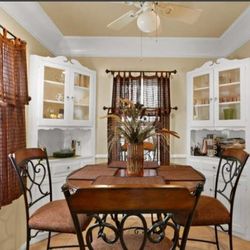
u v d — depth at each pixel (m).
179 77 3.45
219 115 2.94
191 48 3.41
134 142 1.91
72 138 3.42
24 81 2.31
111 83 3.46
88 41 3.35
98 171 2.07
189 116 3.29
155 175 1.93
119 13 2.56
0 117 1.92
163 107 3.35
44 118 2.74
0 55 1.90
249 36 2.74
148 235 1.20
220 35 3.16
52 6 2.38
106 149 3.42
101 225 1.23
